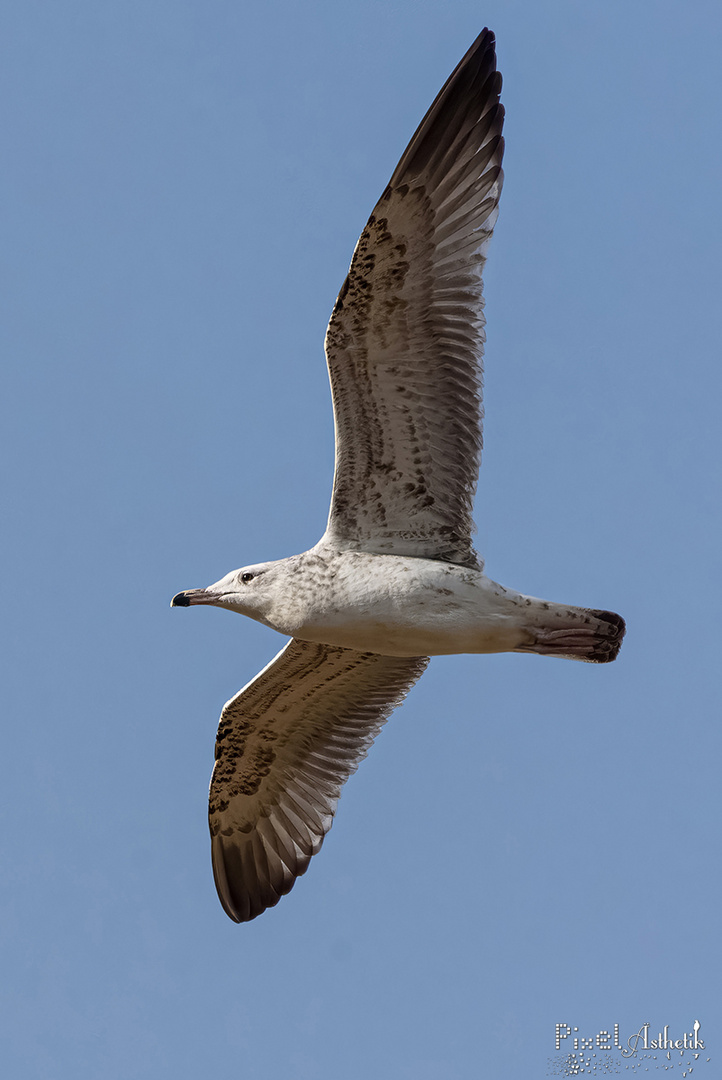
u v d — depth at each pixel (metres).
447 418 14.39
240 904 18.05
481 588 14.34
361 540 14.84
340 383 14.29
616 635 14.34
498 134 14.13
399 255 14.03
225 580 15.45
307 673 16.78
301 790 17.83
